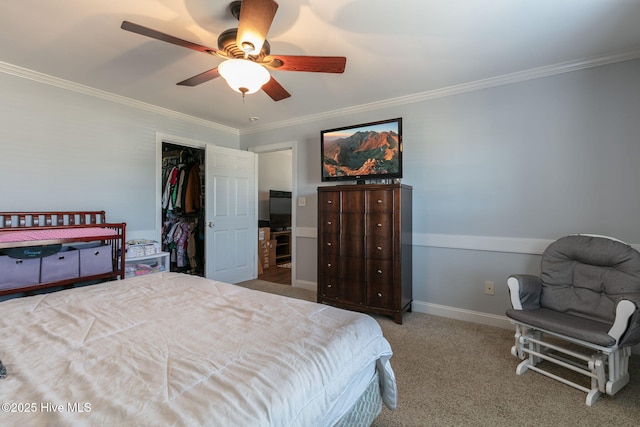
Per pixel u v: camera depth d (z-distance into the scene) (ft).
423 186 10.37
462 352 7.56
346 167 10.96
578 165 8.14
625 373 6.00
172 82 9.41
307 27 6.55
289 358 3.26
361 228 9.92
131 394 2.58
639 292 6.05
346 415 3.64
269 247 18.65
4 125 8.30
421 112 10.40
